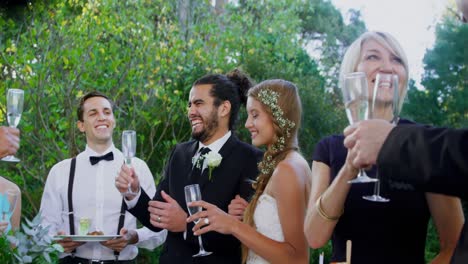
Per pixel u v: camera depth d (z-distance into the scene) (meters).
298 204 2.68
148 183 4.28
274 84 2.92
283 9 10.36
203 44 7.41
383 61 2.08
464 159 1.13
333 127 7.71
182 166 3.40
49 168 6.26
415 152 1.19
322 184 2.16
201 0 8.73
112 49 6.38
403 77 2.10
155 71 6.52
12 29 7.18
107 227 4.10
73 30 6.32
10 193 2.72
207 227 2.66
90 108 4.27
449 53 9.80
